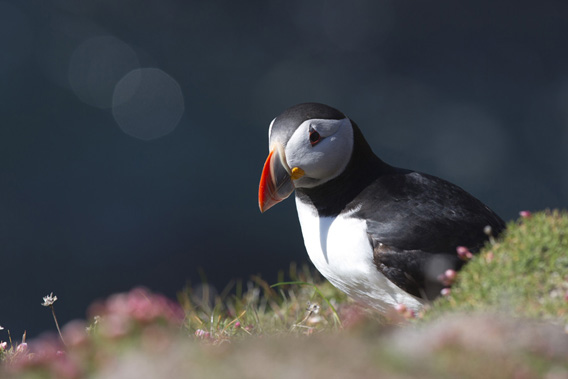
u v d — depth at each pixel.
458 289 5.05
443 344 3.90
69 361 4.60
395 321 5.91
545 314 4.43
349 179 5.97
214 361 3.87
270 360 3.82
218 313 7.05
